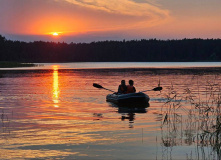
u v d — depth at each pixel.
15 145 8.12
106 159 7.14
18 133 9.34
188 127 10.21
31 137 8.91
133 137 8.95
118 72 49.50
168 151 7.71
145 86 25.22
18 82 30.50
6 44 148.25
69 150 7.73
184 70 54.44
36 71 55.00
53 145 8.13
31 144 8.22
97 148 7.92
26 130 9.75
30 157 7.22
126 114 12.75
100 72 50.22
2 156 7.27
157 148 7.94
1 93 20.86
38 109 14.15
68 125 10.51
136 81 30.47
